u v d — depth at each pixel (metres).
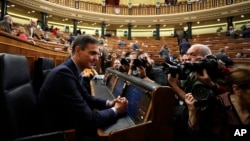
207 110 1.31
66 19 16.05
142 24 17.03
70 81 1.39
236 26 15.35
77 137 1.47
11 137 1.01
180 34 14.68
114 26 18.23
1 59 1.06
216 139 1.35
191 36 15.66
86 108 1.35
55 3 14.24
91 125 1.29
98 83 3.25
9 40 2.10
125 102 1.46
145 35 18.89
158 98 1.14
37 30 8.73
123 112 1.46
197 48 1.79
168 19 16.31
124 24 17.12
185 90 1.50
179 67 1.44
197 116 1.30
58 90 1.35
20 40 2.38
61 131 1.22
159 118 1.14
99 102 1.70
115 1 18.00
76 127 1.37
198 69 1.35
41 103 1.40
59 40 9.80
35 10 13.55
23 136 1.13
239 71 1.27
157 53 10.94
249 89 1.22
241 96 1.25
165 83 2.10
